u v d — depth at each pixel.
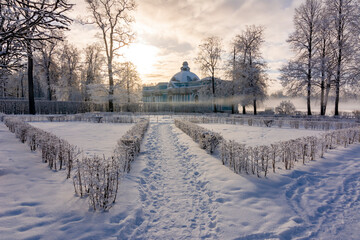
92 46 37.72
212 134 7.82
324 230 3.05
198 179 5.21
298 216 3.40
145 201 4.04
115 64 28.30
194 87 48.88
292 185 4.66
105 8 27.19
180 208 3.82
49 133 6.80
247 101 29.36
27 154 6.44
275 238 2.83
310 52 24.64
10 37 3.71
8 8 3.31
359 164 6.12
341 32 23.00
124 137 7.15
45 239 2.51
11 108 25.58
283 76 25.38
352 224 3.20
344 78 22.17
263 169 5.21
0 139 8.53
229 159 5.89
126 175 5.14
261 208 3.63
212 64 35.78
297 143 6.29
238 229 3.04
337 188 4.54
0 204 3.27
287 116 24.19
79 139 9.68
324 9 23.58
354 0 21.62
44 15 3.50
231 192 4.26
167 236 2.96
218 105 41.91
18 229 2.66
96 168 3.58
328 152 7.54
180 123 15.17
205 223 3.32
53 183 4.33
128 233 2.90
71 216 3.11
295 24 25.09
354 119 19.53
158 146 9.26
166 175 5.61
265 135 12.15
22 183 4.19
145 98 64.25
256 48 29.48
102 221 3.04
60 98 37.28
